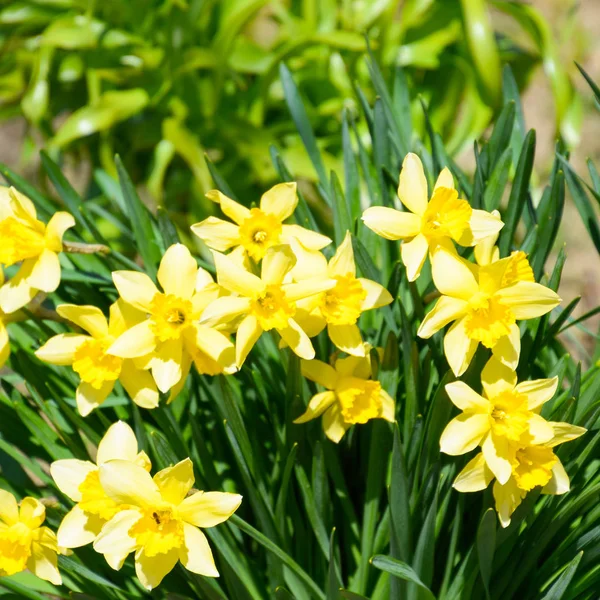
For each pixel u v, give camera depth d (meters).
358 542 1.14
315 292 1.05
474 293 1.06
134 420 1.15
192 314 1.07
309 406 1.09
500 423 1.06
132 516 1.05
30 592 1.11
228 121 1.72
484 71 1.60
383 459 1.11
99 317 1.08
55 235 1.08
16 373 1.18
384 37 1.72
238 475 1.15
